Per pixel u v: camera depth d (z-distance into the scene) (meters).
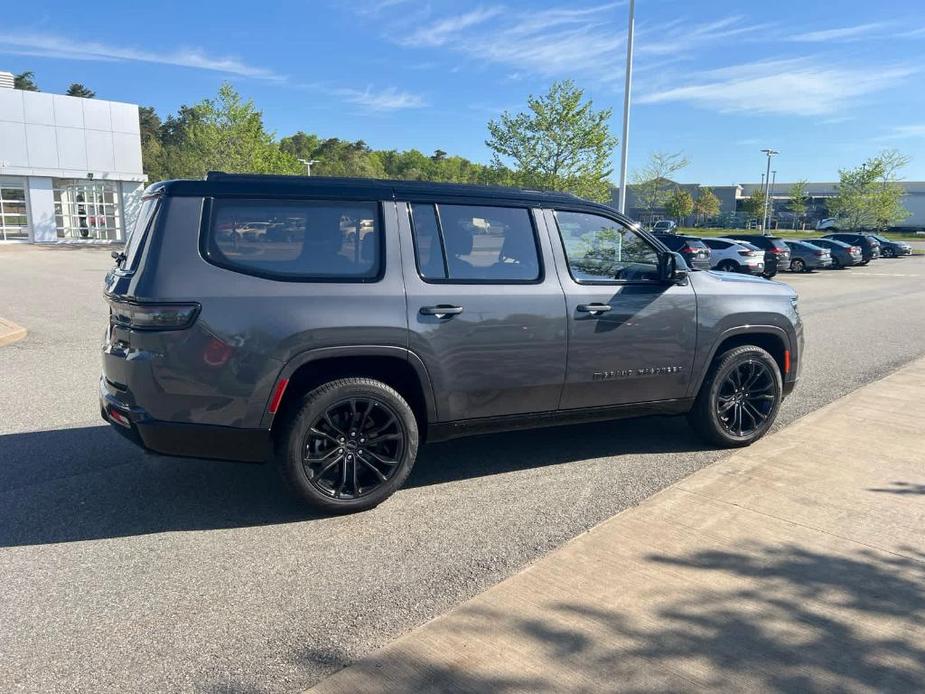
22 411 6.34
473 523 4.13
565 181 27.70
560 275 4.69
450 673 2.73
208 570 3.56
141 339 3.81
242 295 3.89
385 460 4.27
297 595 3.32
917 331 11.85
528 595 3.28
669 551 3.71
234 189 4.02
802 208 77.69
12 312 12.37
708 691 2.62
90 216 35.44
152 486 4.66
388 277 4.19
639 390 5.02
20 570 3.54
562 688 2.64
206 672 2.75
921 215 83.12
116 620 3.10
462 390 4.42
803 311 14.95
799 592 3.30
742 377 5.43
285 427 4.02
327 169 94.31
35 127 32.47
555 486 4.71
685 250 23.33
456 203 4.47
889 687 2.64
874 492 4.52
